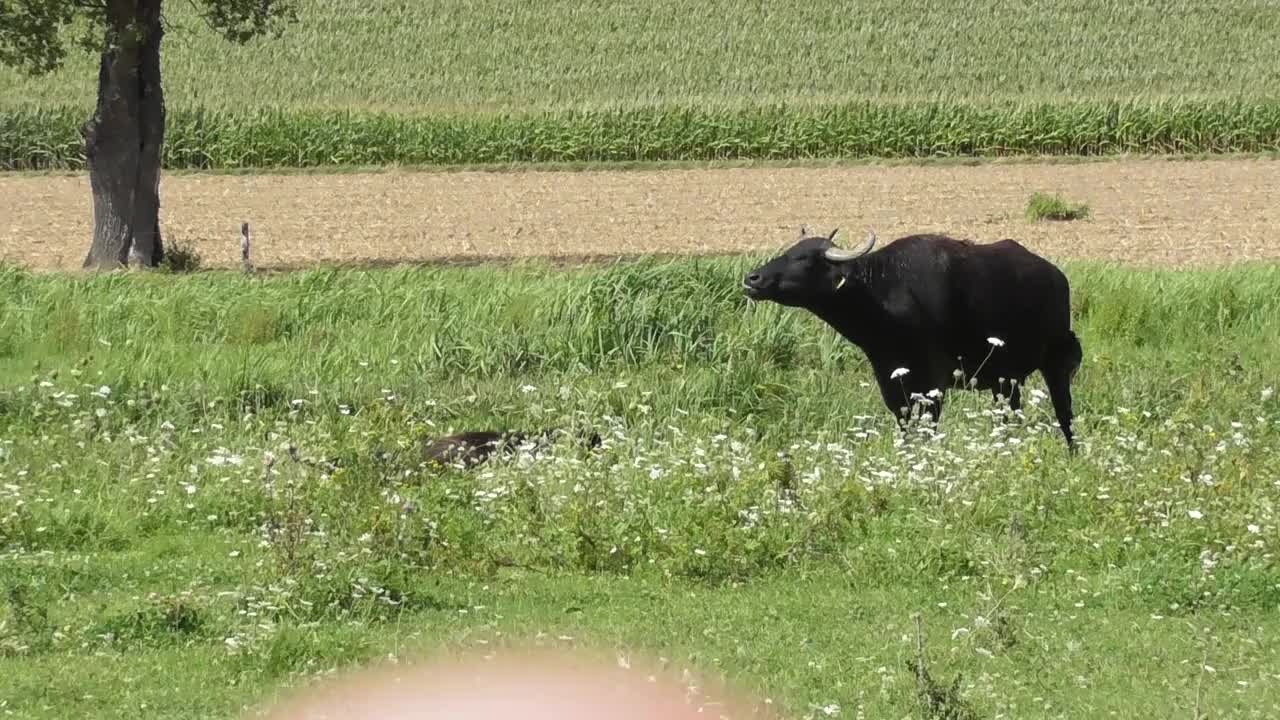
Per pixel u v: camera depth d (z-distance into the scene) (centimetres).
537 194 13050
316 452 4231
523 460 4125
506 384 5875
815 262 4803
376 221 11788
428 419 5159
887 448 4528
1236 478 3909
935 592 3309
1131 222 11069
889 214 11669
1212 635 2939
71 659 2823
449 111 15425
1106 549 3531
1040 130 14712
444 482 4047
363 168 14612
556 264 9588
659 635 2972
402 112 15375
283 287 7125
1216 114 14625
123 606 3123
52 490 4191
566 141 14888
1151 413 4994
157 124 9525
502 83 18388
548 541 3616
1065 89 17450
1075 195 12406
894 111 14762
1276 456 4234
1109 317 6694
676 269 6712
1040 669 2730
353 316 6806
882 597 3269
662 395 5550
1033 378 5650
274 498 3816
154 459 4375
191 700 2589
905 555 3466
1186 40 19600
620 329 6256
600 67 19050
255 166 14738
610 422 4941
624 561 3569
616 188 13300
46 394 5238
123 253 9444
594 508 3759
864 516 3756
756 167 14375
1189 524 3597
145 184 9488
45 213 12169
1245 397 5141
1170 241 10225
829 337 6181
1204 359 5888
